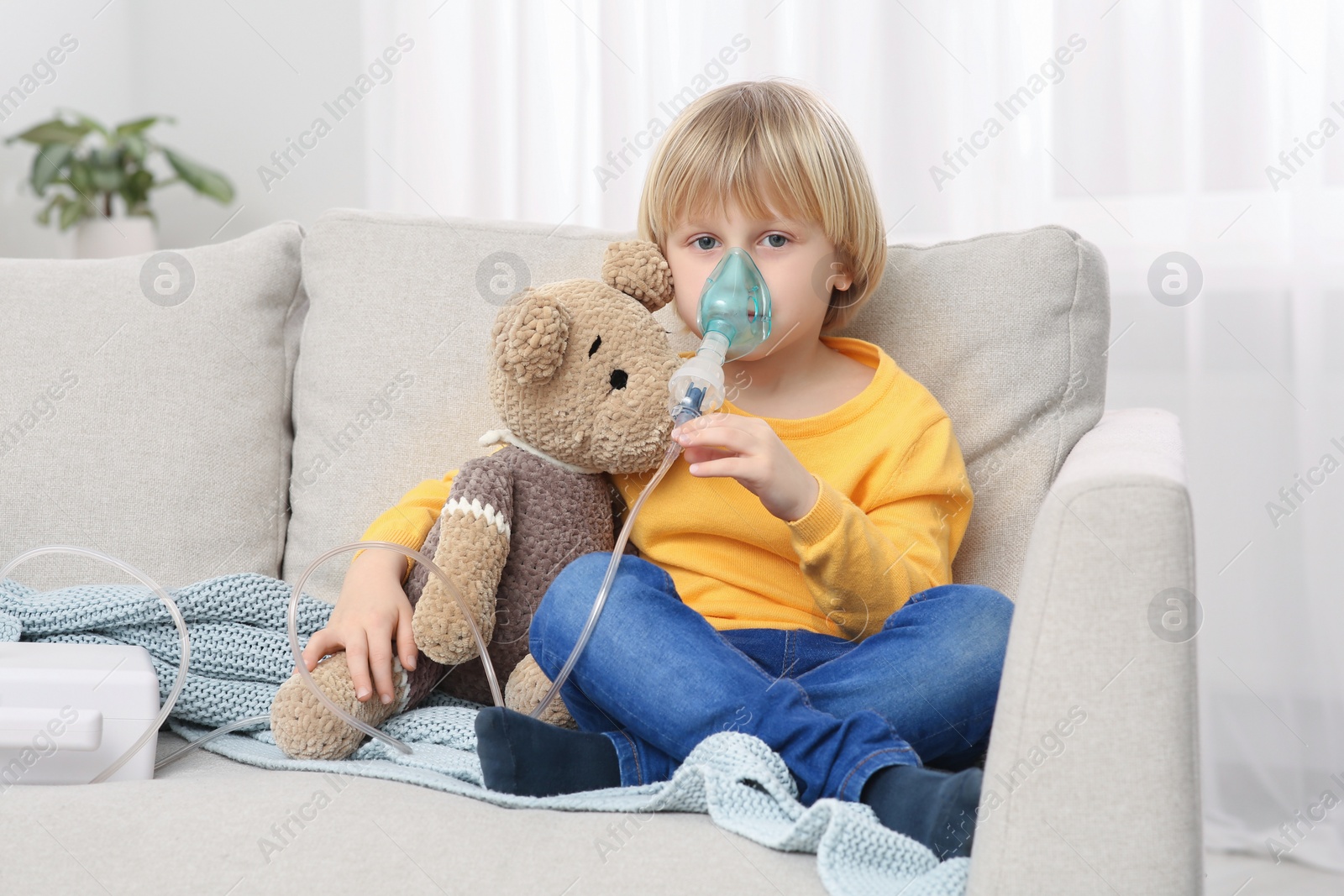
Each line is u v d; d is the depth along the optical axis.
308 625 1.07
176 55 2.60
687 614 0.89
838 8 2.01
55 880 0.67
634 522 1.09
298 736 0.90
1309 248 1.79
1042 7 1.93
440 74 2.28
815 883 0.66
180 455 1.25
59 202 2.39
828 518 0.94
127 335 1.27
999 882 0.65
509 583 1.00
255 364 1.32
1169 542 0.65
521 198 2.20
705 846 0.69
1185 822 0.64
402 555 1.05
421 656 1.00
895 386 1.13
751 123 1.08
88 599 1.04
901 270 1.24
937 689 0.87
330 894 0.66
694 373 0.95
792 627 1.04
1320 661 1.79
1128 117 1.87
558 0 2.18
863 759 0.77
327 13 2.50
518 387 0.99
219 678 1.03
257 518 1.28
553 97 2.19
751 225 1.08
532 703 0.95
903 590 0.99
